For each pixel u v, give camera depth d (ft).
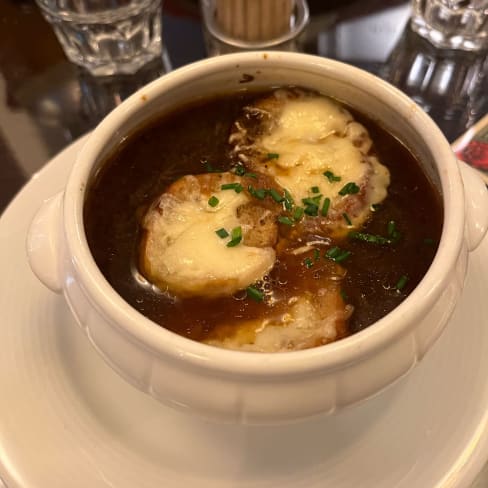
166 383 0.53
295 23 1.26
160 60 1.23
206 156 0.71
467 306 0.70
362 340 0.50
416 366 0.64
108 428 0.63
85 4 1.14
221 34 1.23
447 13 1.21
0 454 0.60
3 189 1.02
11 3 1.31
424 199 0.67
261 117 0.74
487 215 0.62
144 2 1.16
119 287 0.61
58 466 0.60
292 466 0.61
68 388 0.65
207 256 0.62
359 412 0.64
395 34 1.28
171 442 0.62
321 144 0.72
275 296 0.61
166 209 0.65
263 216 0.65
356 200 0.67
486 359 0.66
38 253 0.61
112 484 0.59
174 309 0.60
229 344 0.57
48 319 0.70
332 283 0.62
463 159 1.02
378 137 0.72
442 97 1.17
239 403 0.53
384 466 0.60
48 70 1.21
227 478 0.61
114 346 0.55
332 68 0.70
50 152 1.08
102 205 0.66
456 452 0.60
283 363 0.49
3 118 1.14
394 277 0.62
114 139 0.67
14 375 0.65
